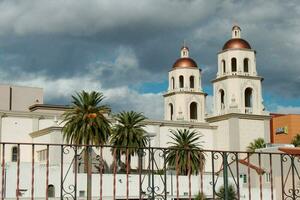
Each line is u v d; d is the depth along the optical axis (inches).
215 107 3823.8
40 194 2055.9
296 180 1624.0
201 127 3713.1
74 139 2581.2
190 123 3668.8
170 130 3356.3
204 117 4146.2
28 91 3720.5
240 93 3735.2
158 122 3560.5
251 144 3545.8
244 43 3858.3
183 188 2010.3
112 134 2773.1
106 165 2721.5
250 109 3708.2
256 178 2159.2
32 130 3208.7
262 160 2218.3
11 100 3646.7
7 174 2006.6
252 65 3826.3
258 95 3762.3
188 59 4394.7
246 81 3762.3
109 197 2006.6
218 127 3745.1
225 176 560.1
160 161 2662.4
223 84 3794.3
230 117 3639.3
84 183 2065.7
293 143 3580.2
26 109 3686.0
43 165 2187.5
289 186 1638.8
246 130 3641.7
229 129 3641.7
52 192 2066.9
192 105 4375.0
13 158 3097.9
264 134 3683.6
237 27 3917.3
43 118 3265.3
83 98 2583.7
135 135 2775.6
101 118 2586.1
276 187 2091.5
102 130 2578.7
